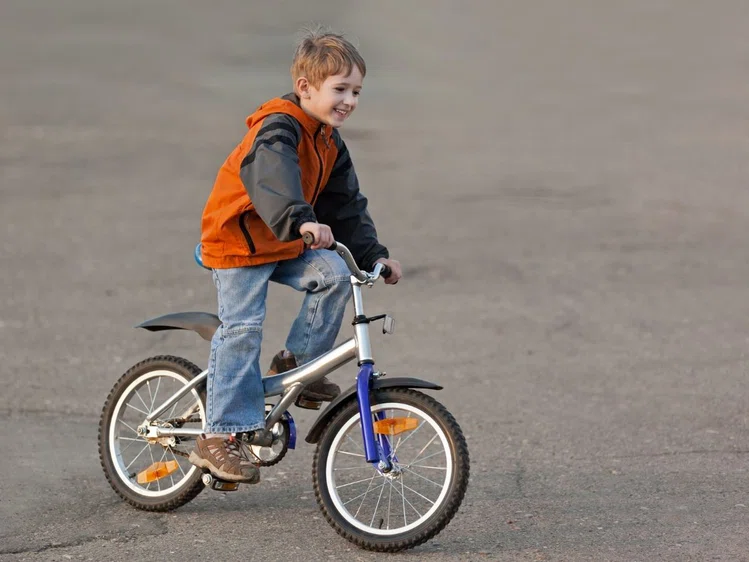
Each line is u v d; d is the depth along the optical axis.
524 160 64.88
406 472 19.33
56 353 29.48
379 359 29.38
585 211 50.78
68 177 58.50
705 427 23.70
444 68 112.94
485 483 20.30
